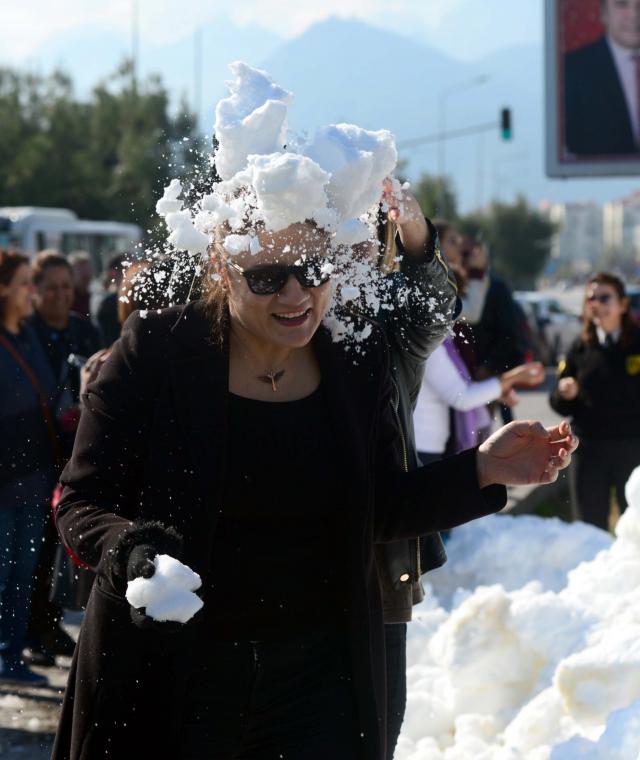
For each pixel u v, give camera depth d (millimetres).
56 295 6129
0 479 5098
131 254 2693
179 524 2363
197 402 2404
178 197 2467
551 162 23812
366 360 2568
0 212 26266
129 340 2465
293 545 2459
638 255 179875
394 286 2850
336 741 2459
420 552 2861
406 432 2838
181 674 2359
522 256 86750
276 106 2355
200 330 2449
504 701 3822
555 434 2574
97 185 42906
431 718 3852
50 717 4730
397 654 2789
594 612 3893
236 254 2359
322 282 2377
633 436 6594
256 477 2418
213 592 2422
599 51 23406
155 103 42844
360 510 2447
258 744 2508
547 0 23359
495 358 6828
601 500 6703
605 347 6629
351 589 2453
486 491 2574
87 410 2463
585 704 3246
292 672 2477
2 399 5086
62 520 2395
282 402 2477
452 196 52375
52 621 5340
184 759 2434
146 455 2428
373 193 2451
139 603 2066
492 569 5410
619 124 23438
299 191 2246
